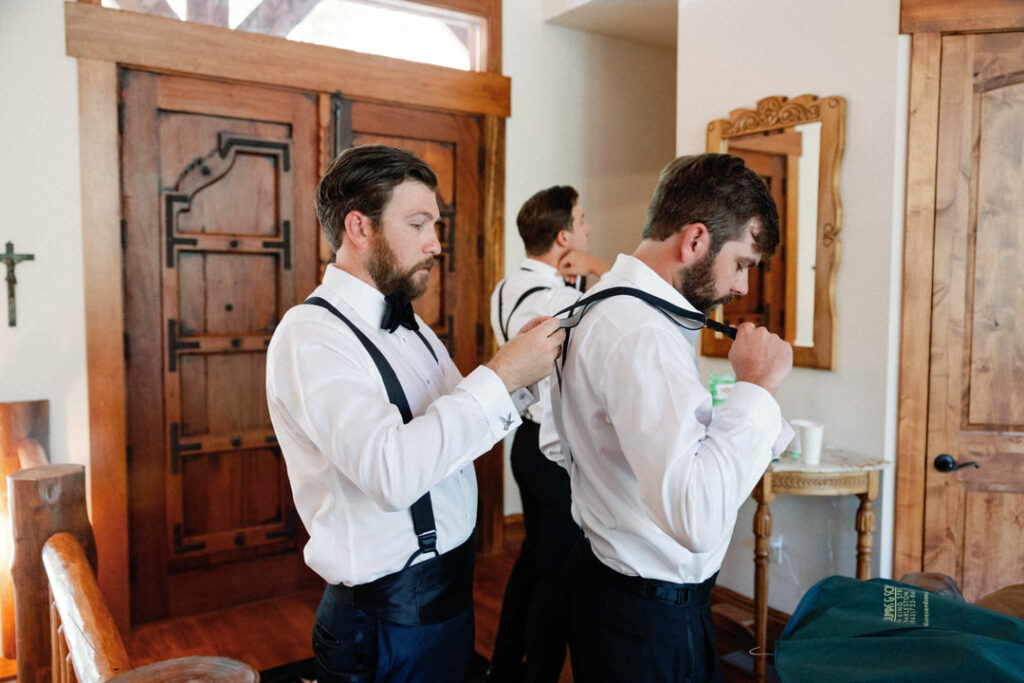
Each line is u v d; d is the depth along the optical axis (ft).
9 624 9.03
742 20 10.02
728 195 3.82
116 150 9.49
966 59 8.35
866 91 8.69
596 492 4.08
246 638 9.71
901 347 8.58
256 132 10.55
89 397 9.50
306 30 10.85
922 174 8.43
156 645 9.48
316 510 4.27
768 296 9.75
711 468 3.28
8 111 8.91
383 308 4.46
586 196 13.79
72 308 9.39
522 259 13.08
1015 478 8.54
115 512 9.70
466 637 4.59
